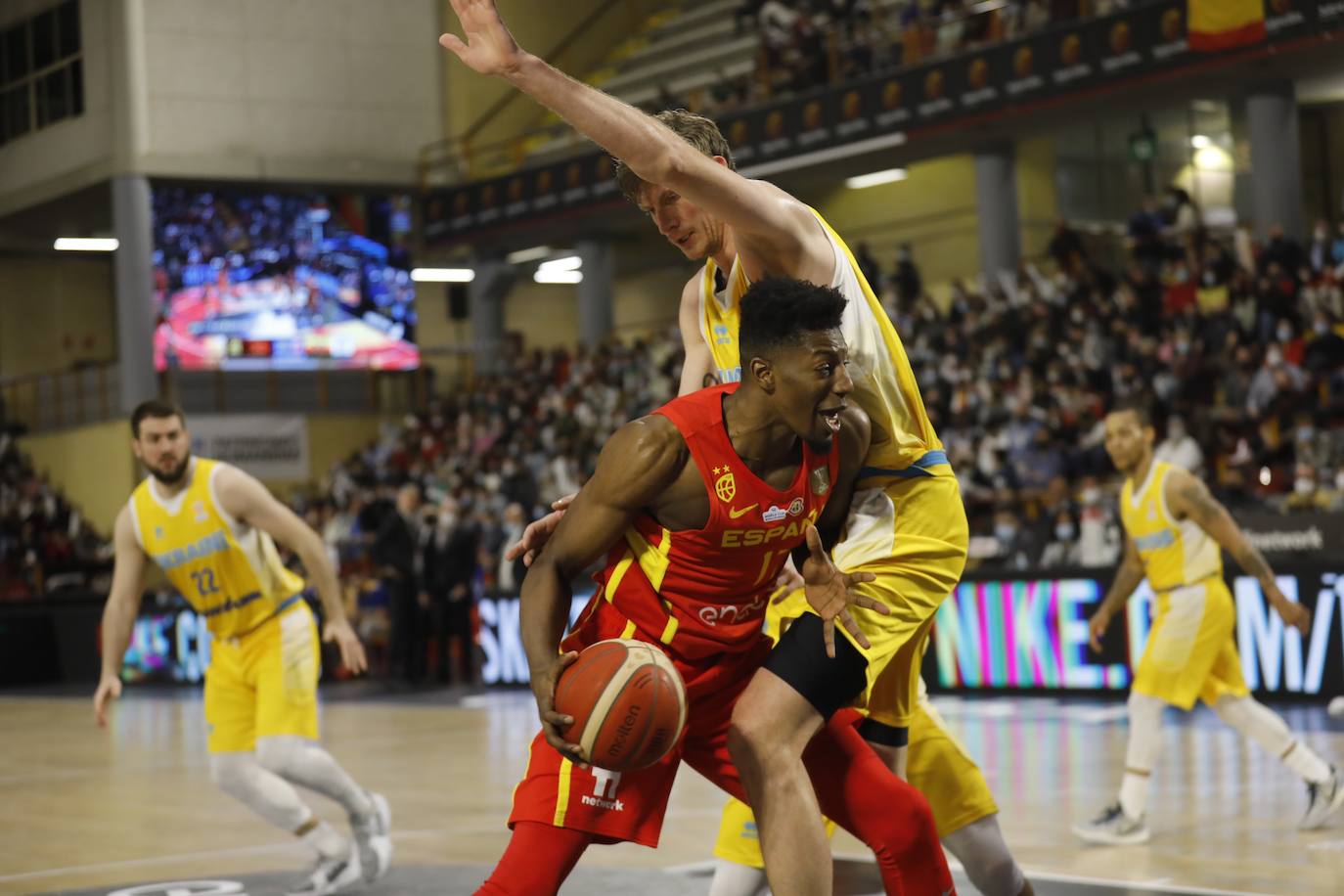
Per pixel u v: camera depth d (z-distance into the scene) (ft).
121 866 21.17
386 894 18.13
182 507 17.80
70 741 39.81
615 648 10.10
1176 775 25.88
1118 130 76.38
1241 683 21.04
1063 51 59.62
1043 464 47.47
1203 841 20.12
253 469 83.10
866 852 19.84
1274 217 57.57
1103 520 41.55
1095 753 28.37
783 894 10.35
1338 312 49.29
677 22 91.45
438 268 92.17
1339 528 35.01
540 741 10.88
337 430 85.61
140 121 83.56
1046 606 37.50
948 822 12.89
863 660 10.85
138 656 60.18
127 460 82.38
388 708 44.96
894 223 82.43
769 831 10.44
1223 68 55.42
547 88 9.12
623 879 18.31
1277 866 18.43
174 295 84.58
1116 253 74.79
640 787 10.76
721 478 10.18
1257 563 20.94
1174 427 44.73
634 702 9.89
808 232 10.72
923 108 64.69
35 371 100.12
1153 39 56.70
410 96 90.58
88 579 74.02
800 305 9.86
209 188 85.92
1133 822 20.16
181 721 44.65
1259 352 47.96
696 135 11.19
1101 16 58.34
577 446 66.33
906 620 11.33
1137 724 20.48
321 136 88.07
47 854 22.44
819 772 11.21
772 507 10.28
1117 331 52.65
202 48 85.20
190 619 57.47
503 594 48.98
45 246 97.45
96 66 85.20
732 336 11.79
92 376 87.56
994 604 38.55
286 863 21.01
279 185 87.04
